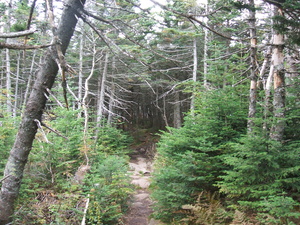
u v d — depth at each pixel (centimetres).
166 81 1495
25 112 334
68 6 316
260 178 479
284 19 330
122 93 2336
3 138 640
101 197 600
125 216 668
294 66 819
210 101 708
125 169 725
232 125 712
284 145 532
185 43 1463
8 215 337
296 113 549
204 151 627
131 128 2580
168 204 637
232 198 574
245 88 800
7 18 1142
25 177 602
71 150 790
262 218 414
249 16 660
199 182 621
